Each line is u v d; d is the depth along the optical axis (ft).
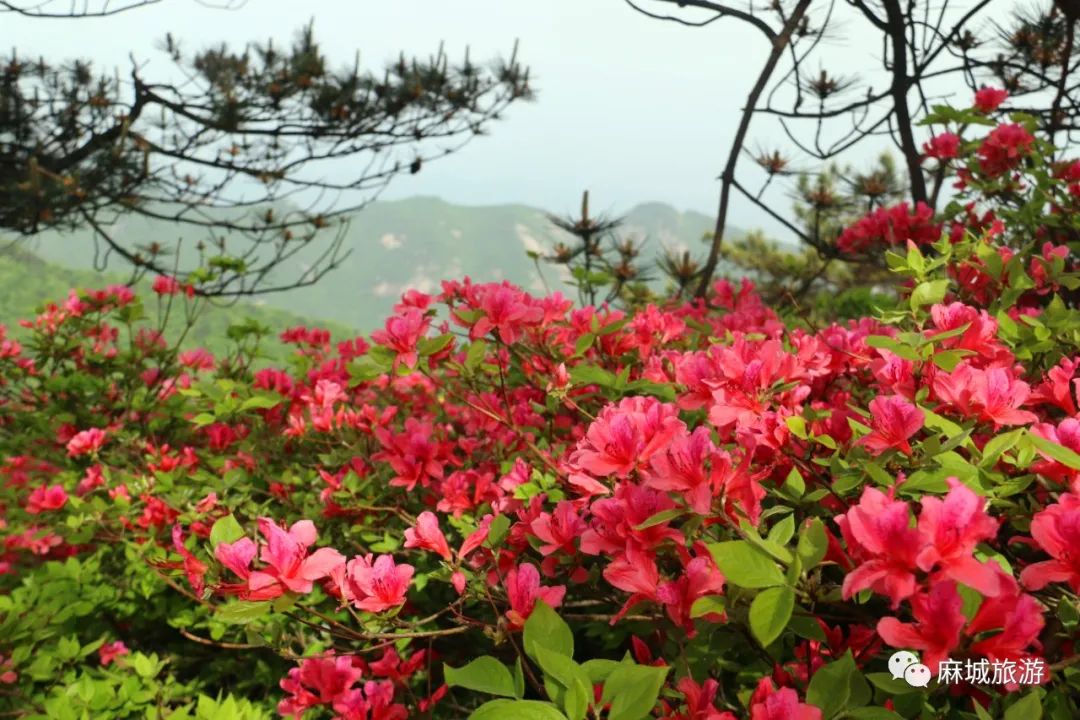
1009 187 10.24
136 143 21.27
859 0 14.26
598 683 3.40
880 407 4.10
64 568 9.41
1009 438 3.75
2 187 19.40
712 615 3.56
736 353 4.94
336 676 5.40
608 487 4.65
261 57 23.73
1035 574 2.97
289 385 10.72
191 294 15.53
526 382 8.70
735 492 3.83
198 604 8.81
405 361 6.04
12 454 13.74
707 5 14.01
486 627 4.64
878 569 2.84
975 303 7.61
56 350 14.75
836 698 3.04
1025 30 15.80
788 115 15.99
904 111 14.66
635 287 15.24
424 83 24.52
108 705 7.48
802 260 31.24
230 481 8.74
